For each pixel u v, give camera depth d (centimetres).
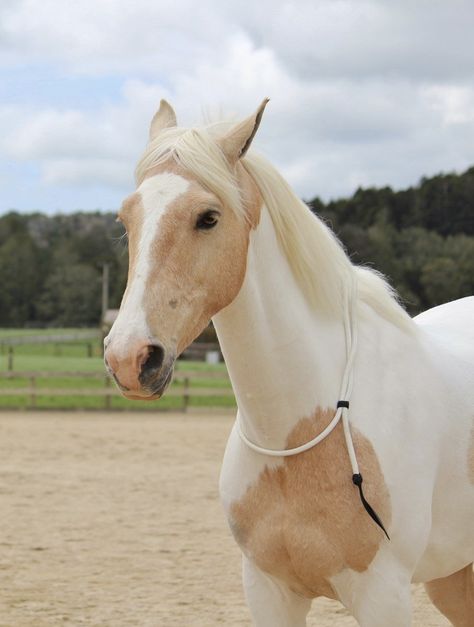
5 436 1391
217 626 491
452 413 322
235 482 307
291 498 293
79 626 489
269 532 296
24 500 882
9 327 8856
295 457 292
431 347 336
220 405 1955
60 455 1194
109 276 7181
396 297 346
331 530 288
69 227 11525
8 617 505
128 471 1066
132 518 802
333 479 289
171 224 255
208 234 260
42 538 720
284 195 295
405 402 306
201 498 902
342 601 298
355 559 288
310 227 302
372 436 296
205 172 262
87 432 1454
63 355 3869
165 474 1047
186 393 1897
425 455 305
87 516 809
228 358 296
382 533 289
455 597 375
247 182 284
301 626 315
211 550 682
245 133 272
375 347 312
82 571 616
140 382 243
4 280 8931
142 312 248
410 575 301
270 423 295
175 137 274
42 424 1574
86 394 1853
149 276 252
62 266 9150
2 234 10738
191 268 257
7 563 637
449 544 325
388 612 290
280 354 292
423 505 301
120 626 490
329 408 297
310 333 299
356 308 313
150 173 268
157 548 688
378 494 290
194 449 1260
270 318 290
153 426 1556
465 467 323
